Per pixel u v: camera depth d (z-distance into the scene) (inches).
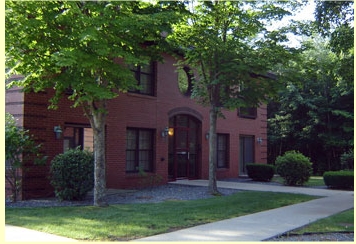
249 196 536.1
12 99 499.8
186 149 771.4
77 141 567.2
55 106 464.8
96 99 421.1
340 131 1206.9
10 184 474.3
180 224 338.6
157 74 686.5
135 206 429.4
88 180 467.8
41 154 503.5
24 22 359.9
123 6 393.7
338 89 1165.1
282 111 1273.4
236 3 519.5
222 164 864.9
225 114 862.5
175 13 410.3
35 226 323.9
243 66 498.6
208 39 511.8
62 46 375.6
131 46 419.5
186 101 753.6
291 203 491.8
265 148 1004.6
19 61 441.4
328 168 1246.3
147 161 676.7
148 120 665.6
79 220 346.3
